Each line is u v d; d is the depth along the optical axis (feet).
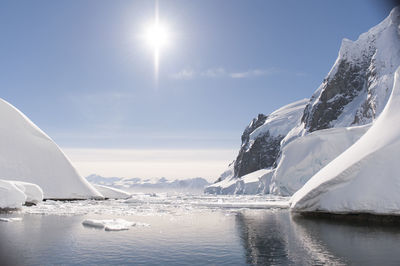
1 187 80.02
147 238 45.42
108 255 35.32
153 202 132.46
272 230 53.26
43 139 146.51
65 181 139.95
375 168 59.72
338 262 31.68
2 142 136.36
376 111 279.69
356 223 59.16
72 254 35.55
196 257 34.60
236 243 42.16
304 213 75.82
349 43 395.75
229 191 401.49
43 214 76.59
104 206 104.27
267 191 266.36
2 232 49.39
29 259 33.45
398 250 36.65
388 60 307.99
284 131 485.97
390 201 54.39
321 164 183.21
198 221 66.13
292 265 30.91
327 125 354.33
